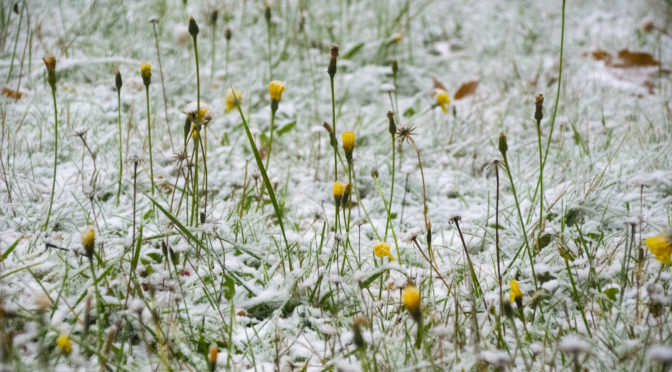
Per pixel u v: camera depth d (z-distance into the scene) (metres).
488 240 1.58
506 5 2.96
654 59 2.15
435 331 1.42
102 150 1.69
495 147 1.78
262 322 1.48
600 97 1.91
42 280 1.49
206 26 2.28
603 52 2.22
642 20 2.59
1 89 1.77
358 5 2.82
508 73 2.19
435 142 1.80
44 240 1.53
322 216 1.55
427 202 1.68
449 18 2.79
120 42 2.00
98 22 2.05
